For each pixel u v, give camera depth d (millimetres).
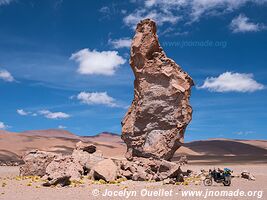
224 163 84312
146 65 36500
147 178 29750
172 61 36688
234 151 190750
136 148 35906
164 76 36094
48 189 24438
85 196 21391
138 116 36094
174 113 35500
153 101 35938
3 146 138625
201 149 194750
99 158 33812
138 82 37188
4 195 21578
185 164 67562
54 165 30938
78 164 31781
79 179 28594
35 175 32969
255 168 54938
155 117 35812
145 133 35875
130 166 31359
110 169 29312
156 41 37000
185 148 171500
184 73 36719
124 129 37281
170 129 35438
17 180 29500
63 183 25984
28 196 21172
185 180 31609
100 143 163750
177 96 35562
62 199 20031
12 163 73250
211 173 28766
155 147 35094
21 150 136250
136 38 37281
